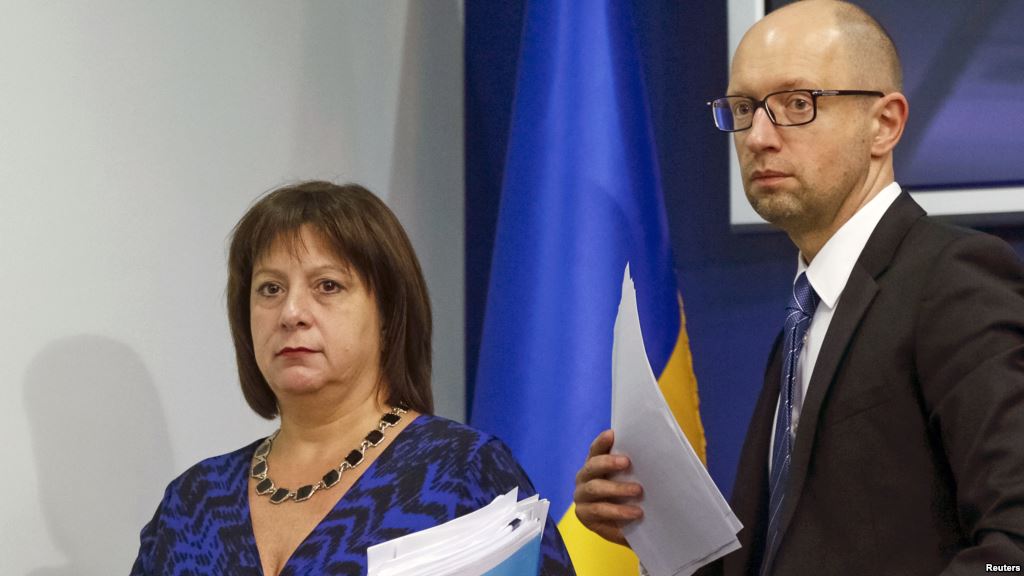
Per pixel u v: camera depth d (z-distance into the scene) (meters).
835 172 3.16
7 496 3.46
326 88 4.94
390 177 5.29
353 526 2.81
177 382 4.13
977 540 2.65
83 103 3.81
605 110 4.60
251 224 3.14
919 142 4.75
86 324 3.78
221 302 4.36
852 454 2.93
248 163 4.52
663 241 4.62
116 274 3.90
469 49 5.80
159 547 3.05
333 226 3.05
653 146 4.68
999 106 4.66
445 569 2.25
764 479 3.38
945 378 2.79
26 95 3.62
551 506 4.34
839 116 3.17
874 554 2.86
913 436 2.88
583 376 4.41
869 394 2.93
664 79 5.32
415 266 3.20
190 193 4.23
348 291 3.06
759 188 3.22
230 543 2.91
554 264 4.52
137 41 4.04
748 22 5.01
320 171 4.89
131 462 3.91
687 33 5.29
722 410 5.16
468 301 5.76
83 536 3.71
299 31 4.80
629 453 3.12
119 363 3.89
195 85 4.28
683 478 2.96
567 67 4.65
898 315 2.95
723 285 5.18
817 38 3.21
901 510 2.86
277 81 4.68
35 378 3.58
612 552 4.34
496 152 5.71
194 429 4.20
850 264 3.19
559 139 4.61
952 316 2.83
